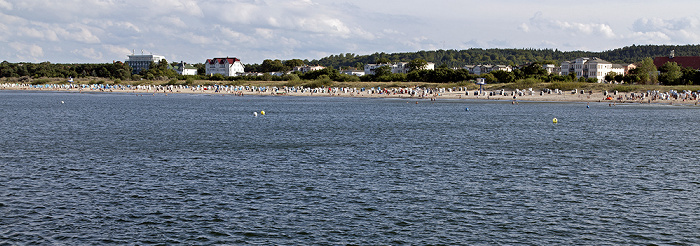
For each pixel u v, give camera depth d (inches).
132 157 1964.8
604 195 1397.6
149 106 5177.2
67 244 1027.9
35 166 1759.4
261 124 3346.5
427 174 1662.2
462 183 1531.7
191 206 1274.6
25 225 1128.8
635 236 1084.5
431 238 1071.0
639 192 1432.1
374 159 1943.9
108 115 4025.6
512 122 3538.4
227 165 1797.5
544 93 6860.2
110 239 1056.2
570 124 3412.9
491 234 1095.0
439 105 5442.9
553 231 1112.8
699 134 2854.3
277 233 1092.5
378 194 1396.4
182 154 2041.1
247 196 1369.3
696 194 1413.6
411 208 1268.5
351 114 4237.2
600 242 1052.5
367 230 1113.4
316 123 3435.0
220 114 4185.5
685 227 1139.3
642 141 2539.4
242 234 1087.0
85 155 2005.4
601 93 6643.7
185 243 1037.2
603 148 2279.8
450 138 2615.7
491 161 1914.4
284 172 1676.9
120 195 1373.0
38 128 3009.4
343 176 1620.3
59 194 1378.0
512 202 1323.8
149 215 1203.2
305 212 1232.2
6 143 2326.5
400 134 2787.9
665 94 6003.9
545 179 1593.3
